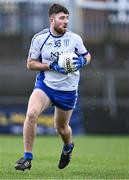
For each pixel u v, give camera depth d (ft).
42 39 63.72
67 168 73.87
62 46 63.87
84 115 176.24
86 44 197.98
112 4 203.10
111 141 145.48
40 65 63.31
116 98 182.70
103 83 184.55
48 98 64.23
